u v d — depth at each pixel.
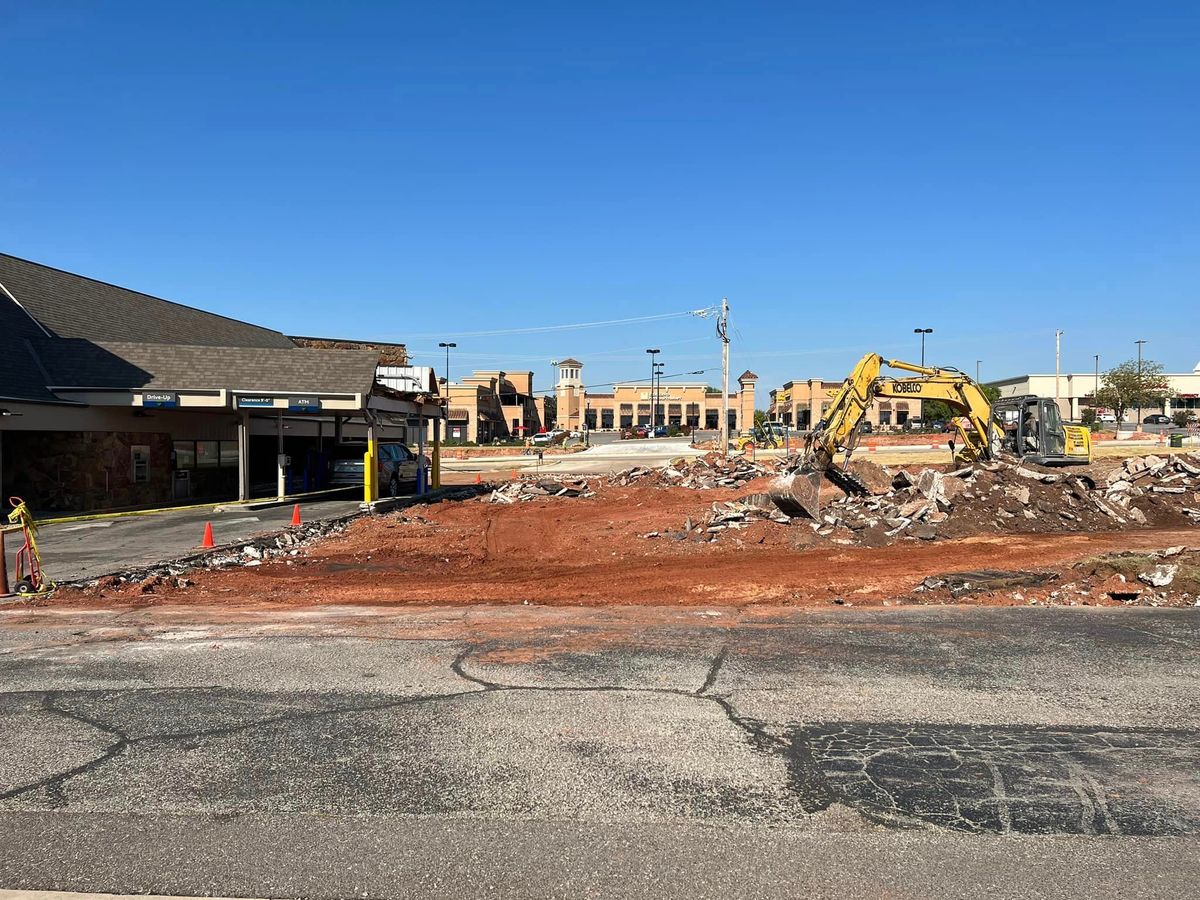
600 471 46.75
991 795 4.71
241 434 23.55
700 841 4.21
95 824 4.47
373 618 9.74
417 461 29.50
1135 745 5.43
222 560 15.13
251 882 3.89
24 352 23.14
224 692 6.71
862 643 8.15
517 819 4.47
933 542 16.77
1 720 6.09
